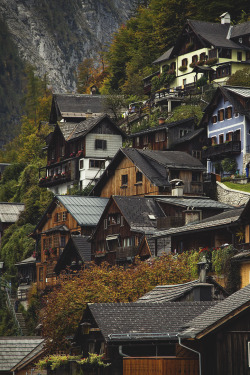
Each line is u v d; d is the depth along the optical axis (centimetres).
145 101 14688
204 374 3822
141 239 7856
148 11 18550
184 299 4922
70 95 15812
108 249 8494
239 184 9756
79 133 12550
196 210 8119
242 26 13762
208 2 16150
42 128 16412
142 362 3919
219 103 11119
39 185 13138
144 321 4197
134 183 10094
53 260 9919
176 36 16800
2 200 14575
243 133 10594
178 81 14312
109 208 8644
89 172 12231
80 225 9319
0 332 10062
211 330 3722
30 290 10381
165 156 10200
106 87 18712
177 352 3931
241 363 3722
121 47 18600
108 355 4322
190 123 11806
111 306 4306
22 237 11769
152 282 6156
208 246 6781
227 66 13075
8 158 19238
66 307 5588
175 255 6838
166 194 9719
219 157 10906
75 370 4647
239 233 6253
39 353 6106
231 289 6109
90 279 6062
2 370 6131
